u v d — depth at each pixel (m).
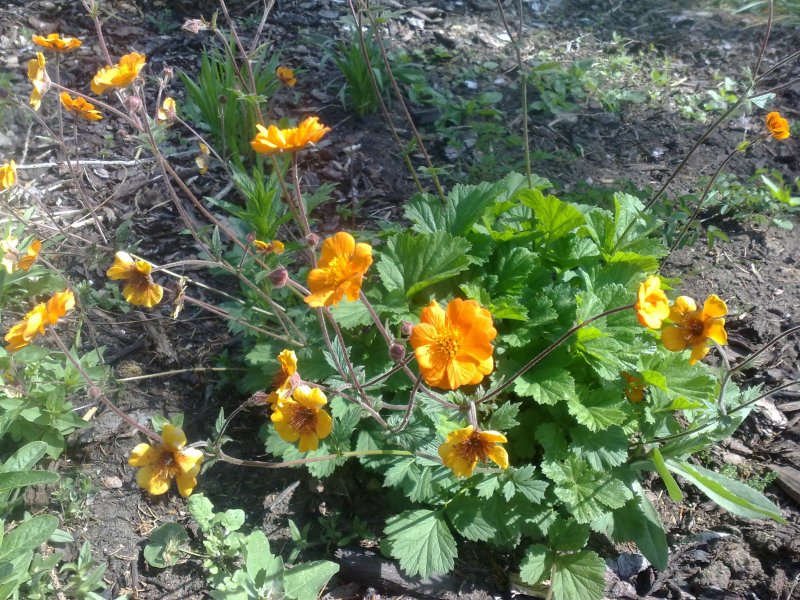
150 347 0.63
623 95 0.97
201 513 0.49
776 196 0.77
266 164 0.80
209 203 0.76
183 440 0.40
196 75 0.91
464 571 0.51
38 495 0.52
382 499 0.54
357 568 0.50
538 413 0.54
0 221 0.68
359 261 0.37
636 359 0.51
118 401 0.59
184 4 1.01
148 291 0.44
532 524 0.49
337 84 0.93
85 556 0.47
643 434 0.54
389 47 1.00
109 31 0.95
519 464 0.53
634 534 0.50
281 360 0.42
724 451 0.59
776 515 0.48
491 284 0.56
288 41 0.98
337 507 0.54
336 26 1.02
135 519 0.52
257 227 0.56
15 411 0.50
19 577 0.42
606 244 0.59
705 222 0.80
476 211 0.59
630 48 1.08
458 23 1.09
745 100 0.56
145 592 0.48
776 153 0.88
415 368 0.53
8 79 0.81
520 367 0.52
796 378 0.64
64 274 0.67
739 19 1.15
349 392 0.52
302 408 0.41
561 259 0.59
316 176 0.80
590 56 1.05
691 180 0.84
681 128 0.93
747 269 0.74
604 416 0.49
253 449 0.57
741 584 0.50
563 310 0.53
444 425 0.47
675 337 0.43
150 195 0.76
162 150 0.81
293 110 0.88
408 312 0.54
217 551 0.49
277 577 0.46
